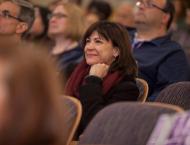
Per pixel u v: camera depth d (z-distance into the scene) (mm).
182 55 7312
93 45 5836
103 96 5586
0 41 1890
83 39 5996
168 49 7277
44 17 9031
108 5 10375
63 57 8109
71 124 4082
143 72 7145
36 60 1859
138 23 7496
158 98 4965
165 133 3068
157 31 7477
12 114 1824
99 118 3672
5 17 6332
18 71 1826
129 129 3467
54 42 8602
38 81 1848
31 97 1840
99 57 5812
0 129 1824
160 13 7449
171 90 4922
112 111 3639
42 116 1859
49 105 1868
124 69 5742
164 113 3367
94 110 5352
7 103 1816
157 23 7473
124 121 3523
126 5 10266
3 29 6336
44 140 1876
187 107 4801
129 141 3434
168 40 7426
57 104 1888
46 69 1869
